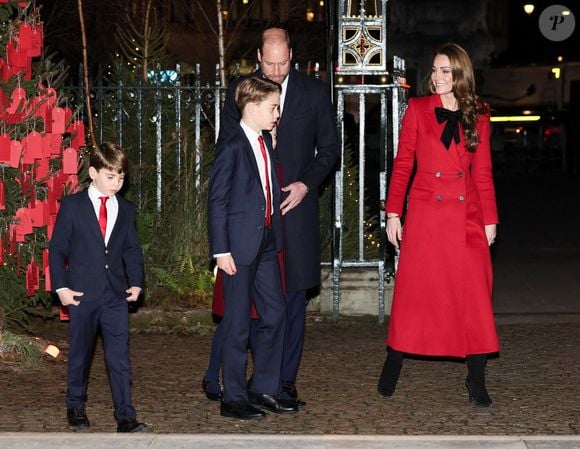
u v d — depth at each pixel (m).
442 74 7.78
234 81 7.98
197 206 11.64
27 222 9.08
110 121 12.71
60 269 6.96
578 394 8.15
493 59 42.75
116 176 6.97
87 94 11.51
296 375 8.25
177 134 11.70
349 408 7.74
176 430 7.15
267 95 7.21
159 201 11.62
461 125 7.80
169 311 10.87
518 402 7.91
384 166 11.12
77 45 21.50
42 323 10.77
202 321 10.86
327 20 11.90
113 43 20.89
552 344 10.03
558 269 14.73
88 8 20.91
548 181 32.72
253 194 7.24
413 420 7.42
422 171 7.94
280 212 7.47
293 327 7.92
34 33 9.35
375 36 11.62
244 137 7.29
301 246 7.80
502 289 13.18
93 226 6.98
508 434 7.09
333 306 11.28
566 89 44.03
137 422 7.04
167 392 8.18
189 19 22.62
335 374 8.83
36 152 8.96
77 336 7.07
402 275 7.95
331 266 11.62
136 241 7.13
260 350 7.55
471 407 7.77
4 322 9.61
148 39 14.80
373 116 36.97
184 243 11.44
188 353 9.65
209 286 11.23
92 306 7.00
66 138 9.96
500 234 18.73
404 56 36.06
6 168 9.18
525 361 9.31
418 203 7.93
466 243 7.83
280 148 7.89
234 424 7.29
